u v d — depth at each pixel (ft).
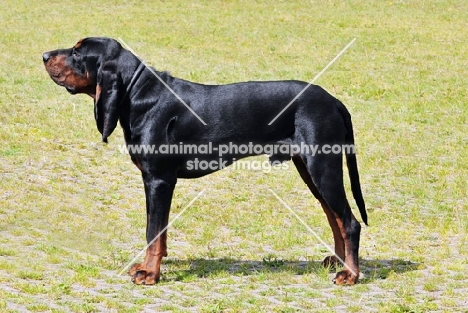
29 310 27.78
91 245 36.52
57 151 52.44
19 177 46.65
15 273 31.81
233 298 29.71
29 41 84.38
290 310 28.37
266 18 99.09
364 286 31.50
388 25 96.32
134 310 28.09
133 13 100.48
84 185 46.42
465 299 30.04
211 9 103.55
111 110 31.71
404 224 41.27
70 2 105.81
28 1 105.50
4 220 39.45
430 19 99.55
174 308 28.45
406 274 33.17
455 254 36.35
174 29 92.79
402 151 55.72
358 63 81.00
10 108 60.95
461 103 68.49
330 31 93.45
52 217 40.37
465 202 45.39
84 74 32.24
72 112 61.21
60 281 31.14
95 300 29.04
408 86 73.10
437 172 51.13
